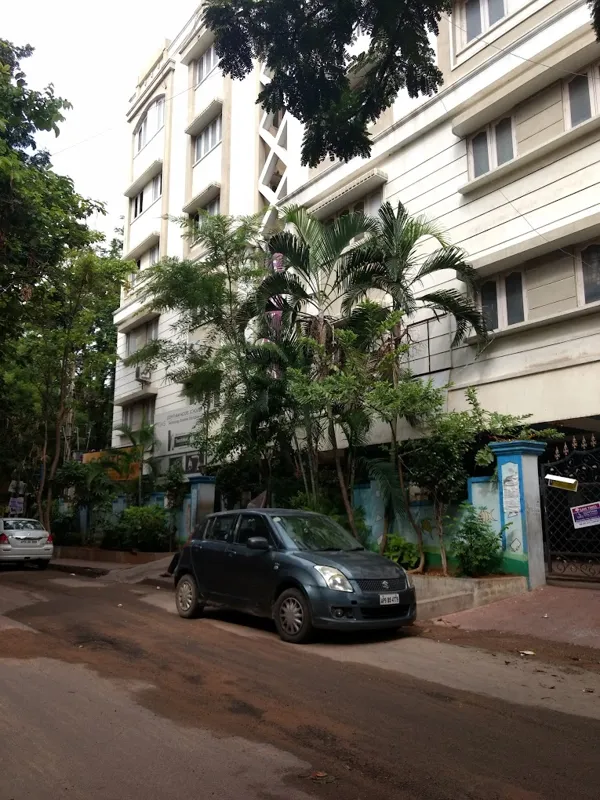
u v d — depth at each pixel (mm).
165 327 25547
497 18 13641
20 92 12578
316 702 5574
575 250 11789
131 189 29609
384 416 11391
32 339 22656
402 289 12273
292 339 13656
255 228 16312
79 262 21141
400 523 12539
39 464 27391
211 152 24078
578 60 11797
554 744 4641
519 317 12617
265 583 8539
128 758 4340
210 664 6938
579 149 11797
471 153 13844
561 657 7285
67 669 6742
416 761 4309
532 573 10250
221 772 4121
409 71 7258
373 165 16062
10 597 12383
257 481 17594
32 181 13945
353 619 7766
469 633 8609
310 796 3801
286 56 6930
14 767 4191
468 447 11164
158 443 24688
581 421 11859
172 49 27344
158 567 17031
